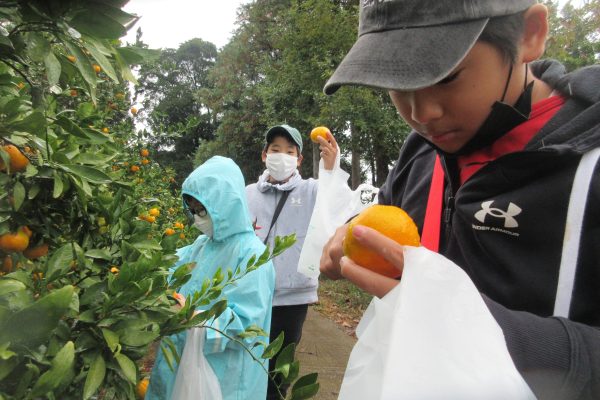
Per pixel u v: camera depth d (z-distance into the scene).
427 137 1.06
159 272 1.19
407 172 1.45
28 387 0.82
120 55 1.04
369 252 0.79
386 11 0.92
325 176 2.36
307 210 3.22
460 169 1.12
